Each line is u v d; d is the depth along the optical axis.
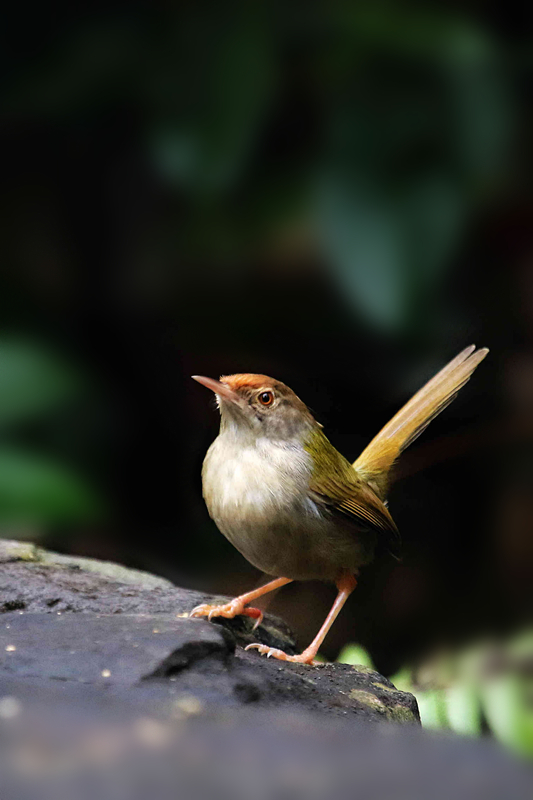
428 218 10.42
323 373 14.87
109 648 5.93
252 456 8.04
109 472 13.83
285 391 8.21
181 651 5.92
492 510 14.84
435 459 14.80
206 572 14.51
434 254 10.38
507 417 14.73
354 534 8.59
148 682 5.61
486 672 10.55
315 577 8.70
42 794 3.51
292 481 8.00
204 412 14.69
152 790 3.59
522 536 14.46
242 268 13.92
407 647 14.55
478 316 14.42
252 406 8.02
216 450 8.23
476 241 13.69
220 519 8.19
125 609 7.66
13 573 8.02
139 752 4.01
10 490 10.04
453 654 11.53
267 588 8.50
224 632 6.35
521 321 14.37
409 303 10.27
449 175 10.63
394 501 15.25
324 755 4.12
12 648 5.93
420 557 15.04
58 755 3.93
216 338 14.69
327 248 10.52
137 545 14.34
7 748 4.00
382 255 10.30
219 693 5.71
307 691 6.40
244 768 3.88
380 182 10.55
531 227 13.45
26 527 10.32
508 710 9.06
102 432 12.94
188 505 14.52
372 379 14.84
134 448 14.45
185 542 14.48
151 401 14.63
